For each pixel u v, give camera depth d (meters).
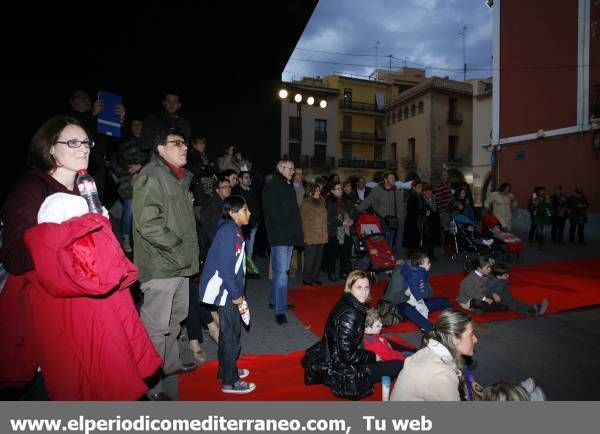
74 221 1.76
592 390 3.22
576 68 15.63
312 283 6.52
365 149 45.53
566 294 6.09
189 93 11.38
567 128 15.95
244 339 4.29
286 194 4.76
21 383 1.82
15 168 7.64
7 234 1.78
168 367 3.21
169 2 8.28
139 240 2.88
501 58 18.69
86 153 2.06
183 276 2.97
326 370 3.09
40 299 1.77
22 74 7.85
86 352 1.78
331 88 42.84
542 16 16.84
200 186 5.82
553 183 16.56
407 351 3.76
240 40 10.26
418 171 40.03
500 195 10.46
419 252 4.75
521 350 4.04
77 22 8.47
